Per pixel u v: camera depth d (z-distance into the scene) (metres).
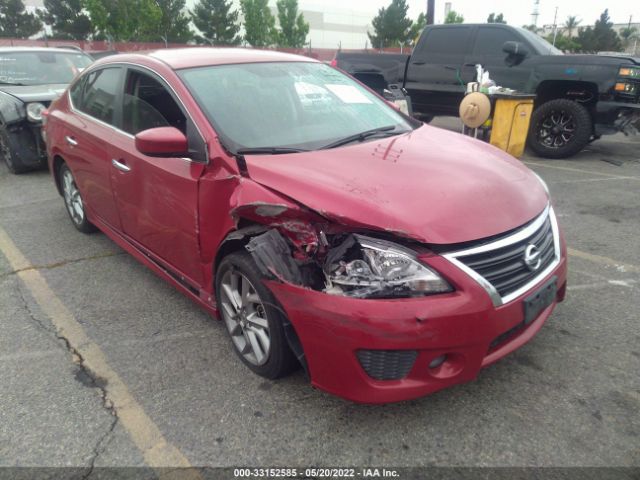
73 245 4.79
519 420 2.46
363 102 3.71
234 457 2.31
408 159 2.82
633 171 7.34
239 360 2.99
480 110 7.10
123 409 2.62
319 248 2.30
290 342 2.45
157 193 3.21
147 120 3.39
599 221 5.18
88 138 4.04
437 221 2.26
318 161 2.73
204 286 3.09
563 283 2.77
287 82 3.49
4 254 4.61
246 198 2.55
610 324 3.25
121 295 3.82
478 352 2.27
